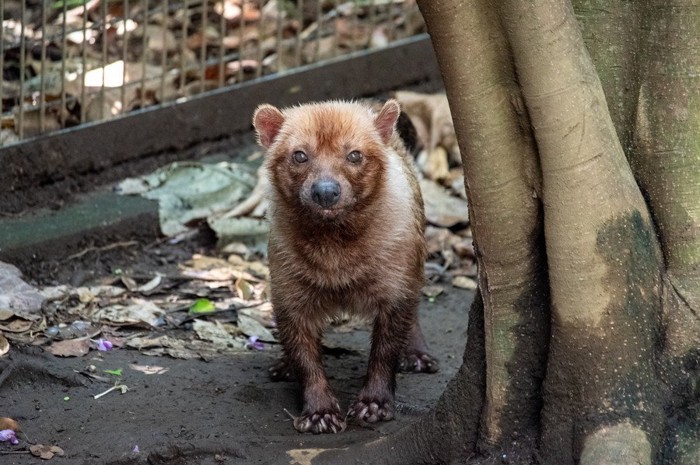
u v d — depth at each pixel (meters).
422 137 10.18
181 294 8.16
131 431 5.96
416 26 12.04
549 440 5.13
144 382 6.67
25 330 7.16
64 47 8.97
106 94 9.77
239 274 8.55
